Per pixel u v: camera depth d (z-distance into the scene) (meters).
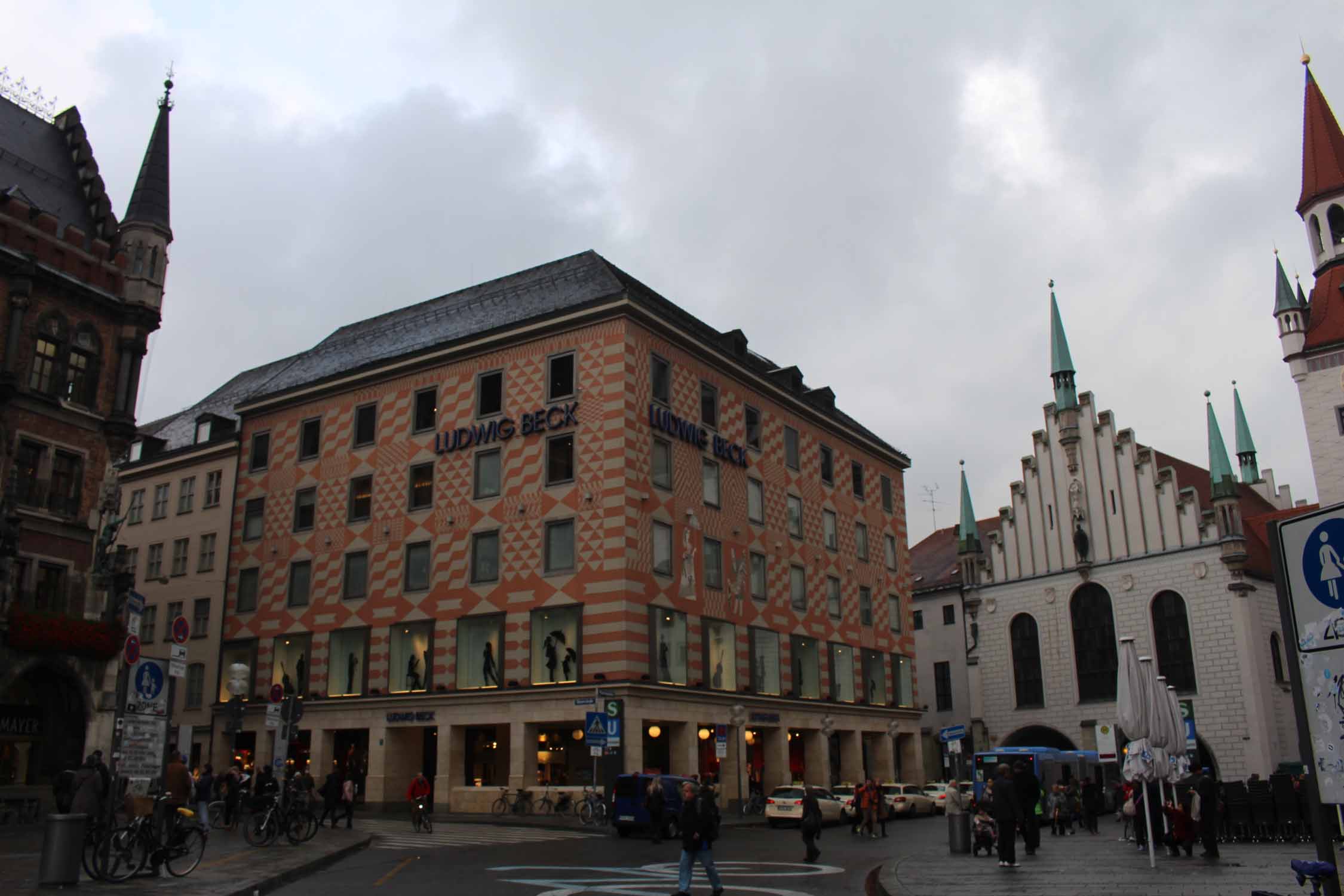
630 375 41.56
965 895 15.91
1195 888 16.17
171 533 55.28
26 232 34.47
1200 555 57.00
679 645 41.66
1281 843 25.30
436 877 19.00
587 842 28.05
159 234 38.56
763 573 48.19
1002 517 65.94
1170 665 57.12
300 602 48.25
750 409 49.88
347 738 46.06
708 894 17.06
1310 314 60.50
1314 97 63.12
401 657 44.19
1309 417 58.56
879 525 59.44
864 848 27.80
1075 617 61.66
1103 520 61.31
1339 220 60.31
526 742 40.03
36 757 32.97
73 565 34.53
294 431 51.03
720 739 39.66
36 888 15.11
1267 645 55.38
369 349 51.88
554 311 43.25
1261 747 52.91
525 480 42.72
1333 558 7.37
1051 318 66.00
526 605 41.34
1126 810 25.45
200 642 51.78
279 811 24.66
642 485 41.19
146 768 17.36
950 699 68.00
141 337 37.50
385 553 45.94
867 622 56.03
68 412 34.97
